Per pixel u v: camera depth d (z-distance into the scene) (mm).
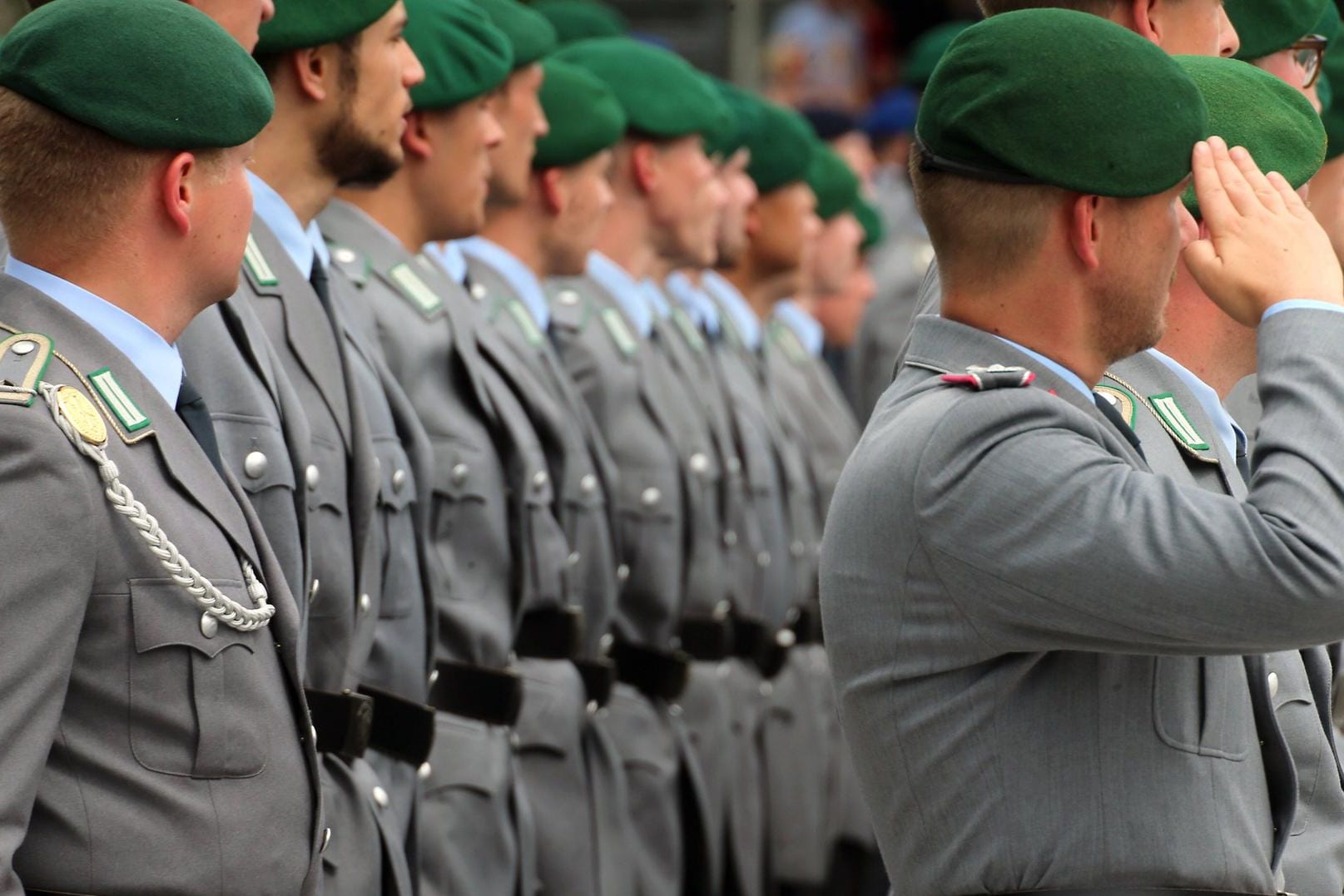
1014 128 9180
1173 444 10156
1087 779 8961
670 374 20203
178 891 9352
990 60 9258
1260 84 10938
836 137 32469
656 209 20750
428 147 15781
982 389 9070
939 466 8992
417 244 16000
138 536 9273
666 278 21594
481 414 15797
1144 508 8695
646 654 18938
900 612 9172
